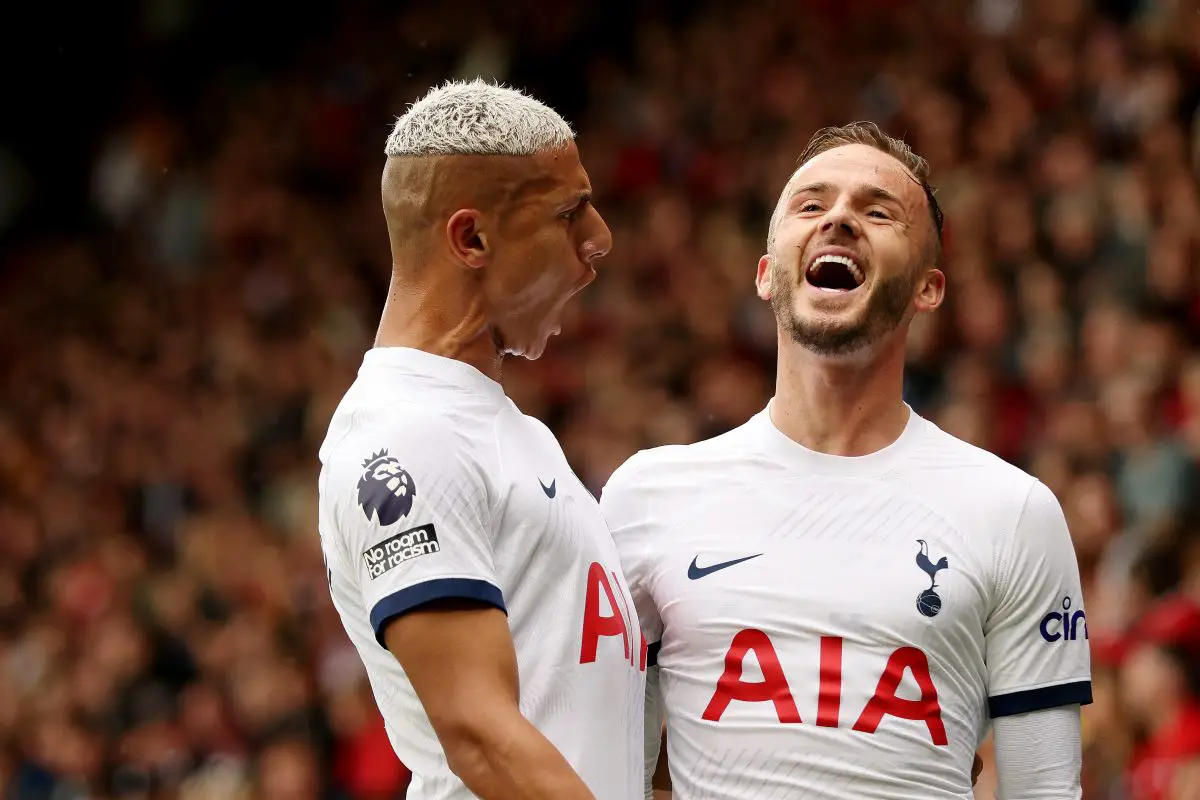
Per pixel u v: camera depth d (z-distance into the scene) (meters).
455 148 4.31
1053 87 15.64
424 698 3.97
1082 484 11.03
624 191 17.77
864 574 4.68
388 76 21.22
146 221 21.38
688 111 18.16
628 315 15.57
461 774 3.90
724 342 14.84
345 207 20.44
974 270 13.83
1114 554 10.48
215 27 22.84
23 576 16.55
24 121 23.31
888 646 4.61
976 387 12.77
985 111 16.05
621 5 20.12
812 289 4.80
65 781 13.25
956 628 4.63
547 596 4.28
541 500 4.30
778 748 4.59
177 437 17.50
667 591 4.86
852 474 4.84
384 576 4.01
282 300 19.00
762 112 17.70
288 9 22.56
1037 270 13.59
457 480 4.12
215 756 12.34
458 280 4.35
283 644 12.88
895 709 4.57
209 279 19.98
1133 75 15.17
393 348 4.37
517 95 4.42
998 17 17.00
